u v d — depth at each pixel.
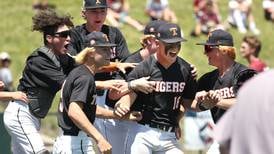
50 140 24.14
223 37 14.24
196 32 45.59
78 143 13.75
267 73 6.70
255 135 6.57
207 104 13.91
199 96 13.84
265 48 45.81
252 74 14.20
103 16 15.51
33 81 14.53
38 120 14.91
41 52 14.44
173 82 14.19
